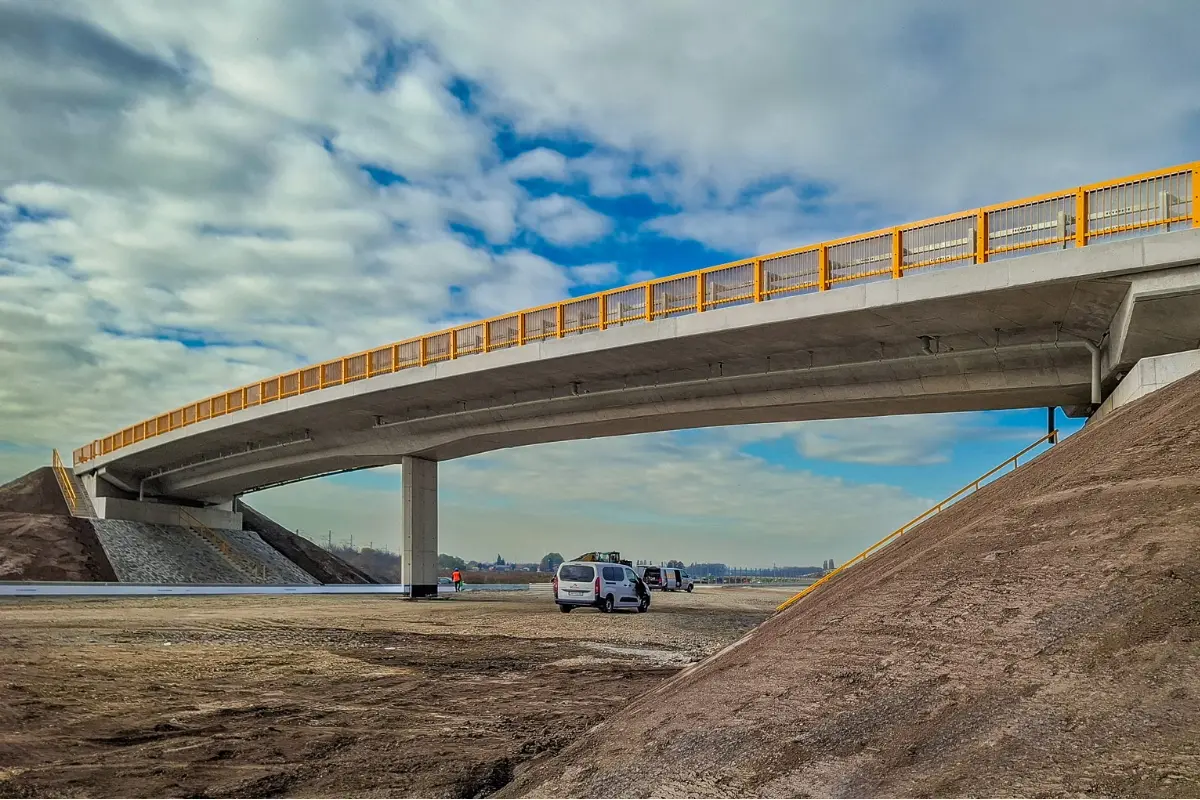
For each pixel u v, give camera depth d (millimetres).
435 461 47938
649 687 13531
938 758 5230
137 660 15578
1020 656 5965
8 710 10453
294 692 12766
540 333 34156
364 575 79500
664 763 6480
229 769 8164
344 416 45594
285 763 8445
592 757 7254
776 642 8727
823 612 9102
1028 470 13102
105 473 66312
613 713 10359
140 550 58250
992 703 5562
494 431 41500
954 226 23219
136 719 10367
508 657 17500
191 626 23000
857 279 25297
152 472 66062
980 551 8211
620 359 32625
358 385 41188
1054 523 8008
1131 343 21156
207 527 69312
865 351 28625
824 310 25594
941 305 23828
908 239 24125
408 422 44375
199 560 61250
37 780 7605
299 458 52219
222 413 50344
